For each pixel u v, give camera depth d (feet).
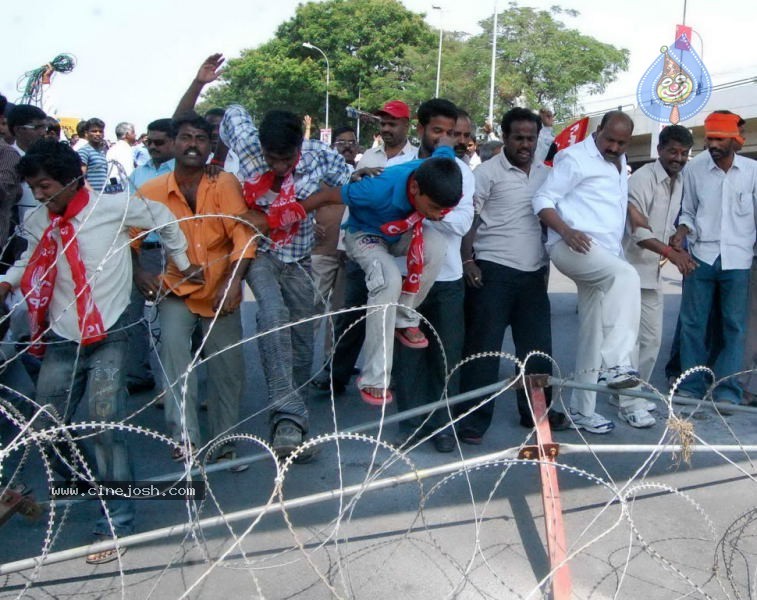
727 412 17.33
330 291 19.83
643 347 17.29
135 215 11.36
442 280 14.33
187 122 12.65
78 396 11.68
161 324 12.96
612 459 14.60
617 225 14.79
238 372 13.61
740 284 17.16
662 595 10.07
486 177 15.01
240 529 11.84
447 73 138.31
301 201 13.20
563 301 31.27
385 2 164.55
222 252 13.05
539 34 128.47
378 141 25.00
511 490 13.20
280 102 174.91
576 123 16.17
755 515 12.14
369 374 13.03
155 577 10.49
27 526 11.98
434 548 11.25
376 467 14.19
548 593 9.87
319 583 10.35
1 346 13.10
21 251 16.03
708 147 16.87
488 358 15.14
